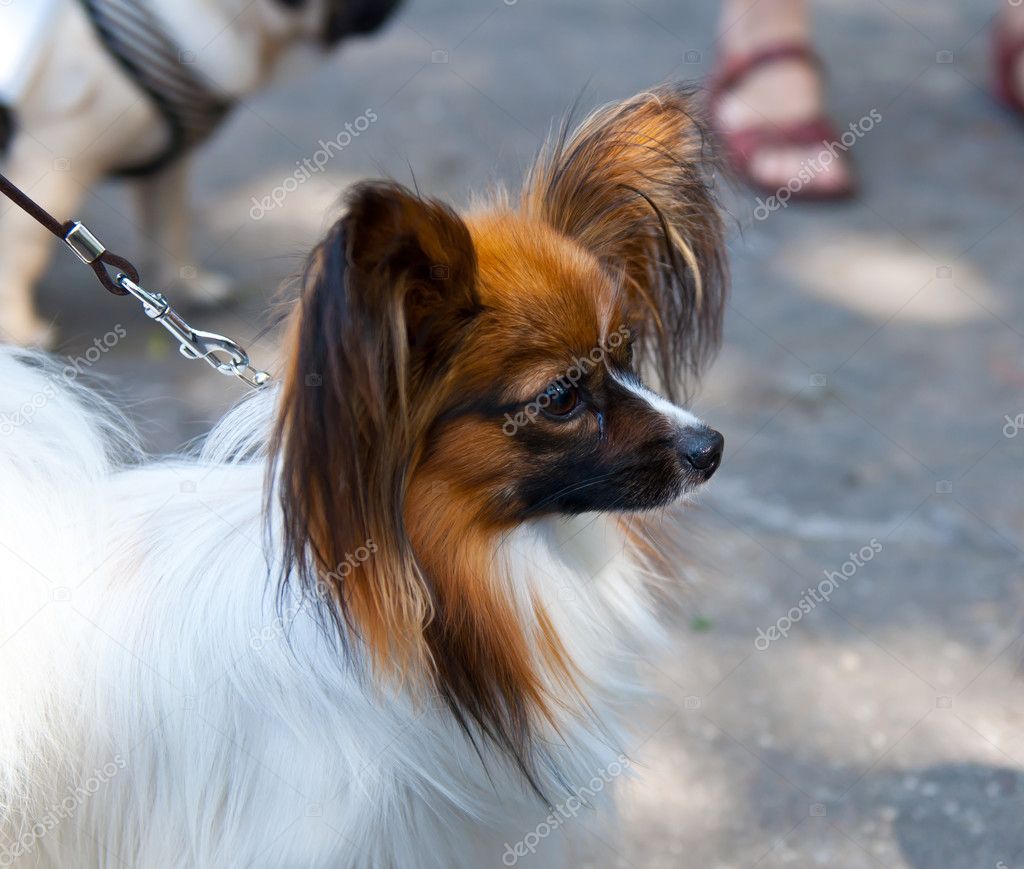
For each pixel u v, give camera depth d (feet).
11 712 8.18
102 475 9.09
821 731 12.64
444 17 33.42
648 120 9.81
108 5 16.12
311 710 8.40
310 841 8.46
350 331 7.25
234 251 21.67
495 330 8.38
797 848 11.30
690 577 14.07
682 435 8.96
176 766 8.51
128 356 18.54
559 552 9.36
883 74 29.53
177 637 8.51
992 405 17.99
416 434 8.30
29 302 18.04
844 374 18.86
